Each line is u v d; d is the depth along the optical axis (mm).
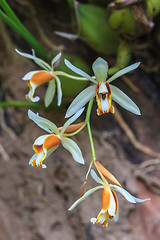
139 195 383
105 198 278
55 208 376
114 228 365
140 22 335
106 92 279
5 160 387
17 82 398
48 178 382
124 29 341
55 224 373
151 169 399
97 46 372
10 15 319
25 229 373
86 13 354
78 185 377
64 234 369
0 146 392
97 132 393
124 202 372
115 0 331
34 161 287
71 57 360
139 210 376
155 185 392
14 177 384
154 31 401
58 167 384
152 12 338
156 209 379
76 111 287
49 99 319
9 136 396
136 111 281
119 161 388
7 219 373
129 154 400
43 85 395
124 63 356
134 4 326
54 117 392
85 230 364
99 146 388
